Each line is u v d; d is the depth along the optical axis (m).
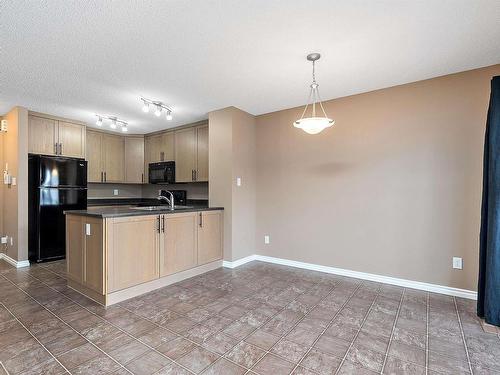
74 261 2.96
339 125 3.59
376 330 2.17
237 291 3.00
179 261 3.32
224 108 3.99
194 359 1.79
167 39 2.20
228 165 3.95
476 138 2.76
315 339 2.04
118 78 2.94
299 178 3.94
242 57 2.50
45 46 2.28
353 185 3.48
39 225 4.02
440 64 2.65
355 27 2.05
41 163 4.05
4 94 3.42
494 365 1.74
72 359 1.77
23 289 3.02
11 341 1.98
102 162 5.23
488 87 2.71
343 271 3.55
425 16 1.91
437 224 2.95
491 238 2.16
